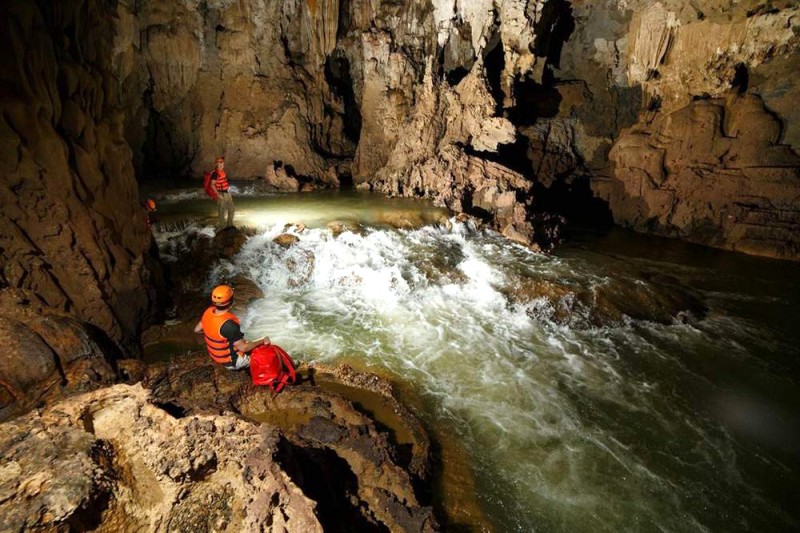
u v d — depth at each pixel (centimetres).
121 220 589
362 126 1461
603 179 1475
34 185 450
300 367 557
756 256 1134
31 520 163
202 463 225
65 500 172
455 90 1358
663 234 1303
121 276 555
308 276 841
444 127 1370
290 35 1370
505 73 1369
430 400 545
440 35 1345
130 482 208
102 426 227
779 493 452
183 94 1280
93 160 541
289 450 257
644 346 715
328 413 416
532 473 447
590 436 510
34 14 454
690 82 1297
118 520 190
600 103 1566
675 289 905
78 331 403
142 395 251
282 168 1321
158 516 199
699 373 650
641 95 1476
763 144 1158
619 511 413
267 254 853
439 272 866
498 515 393
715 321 809
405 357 632
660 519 409
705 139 1233
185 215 981
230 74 1316
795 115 1141
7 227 425
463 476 431
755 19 1136
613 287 854
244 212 1041
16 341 348
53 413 223
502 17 1281
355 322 720
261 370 433
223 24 1270
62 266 470
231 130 1357
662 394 598
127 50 862
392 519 321
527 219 1112
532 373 621
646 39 1351
